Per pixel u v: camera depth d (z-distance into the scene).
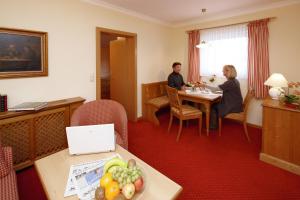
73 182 1.18
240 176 2.19
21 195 1.87
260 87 3.55
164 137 3.29
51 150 2.45
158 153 2.73
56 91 2.72
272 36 3.39
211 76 4.24
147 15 3.99
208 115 3.29
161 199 1.05
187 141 3.13
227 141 3.13
